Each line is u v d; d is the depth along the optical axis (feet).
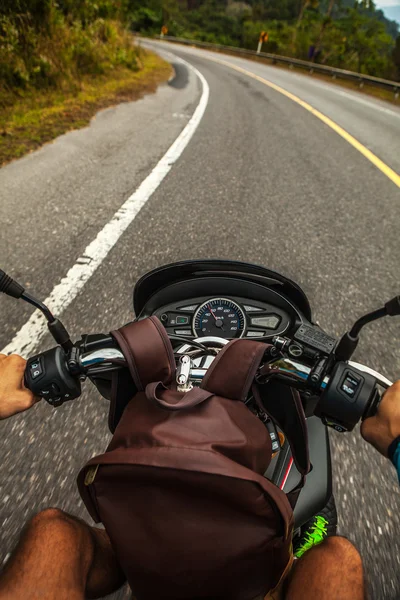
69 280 12.02
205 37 177.06
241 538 3.26
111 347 4.40
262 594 3.65
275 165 23.66
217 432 3.46
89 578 3.94
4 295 11.29
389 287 12.93
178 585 3.35
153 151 23.75
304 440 4.54
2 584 3.48
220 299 6.28
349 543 4.14
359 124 38.22
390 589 6.04
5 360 4.26
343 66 120.37
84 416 8.21
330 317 11.36
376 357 10.09
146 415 3.68
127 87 41.65
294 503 4.67
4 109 27.91
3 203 16.31
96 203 16.85
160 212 16.48
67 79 35.47
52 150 22.20
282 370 4.18
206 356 4.97
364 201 19.66
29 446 7.68
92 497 3.49
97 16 48.65
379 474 7.48
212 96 44.34
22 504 6.86
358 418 3.80
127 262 13.05
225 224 16.02
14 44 30.60
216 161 23.12
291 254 14.37
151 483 3.26
